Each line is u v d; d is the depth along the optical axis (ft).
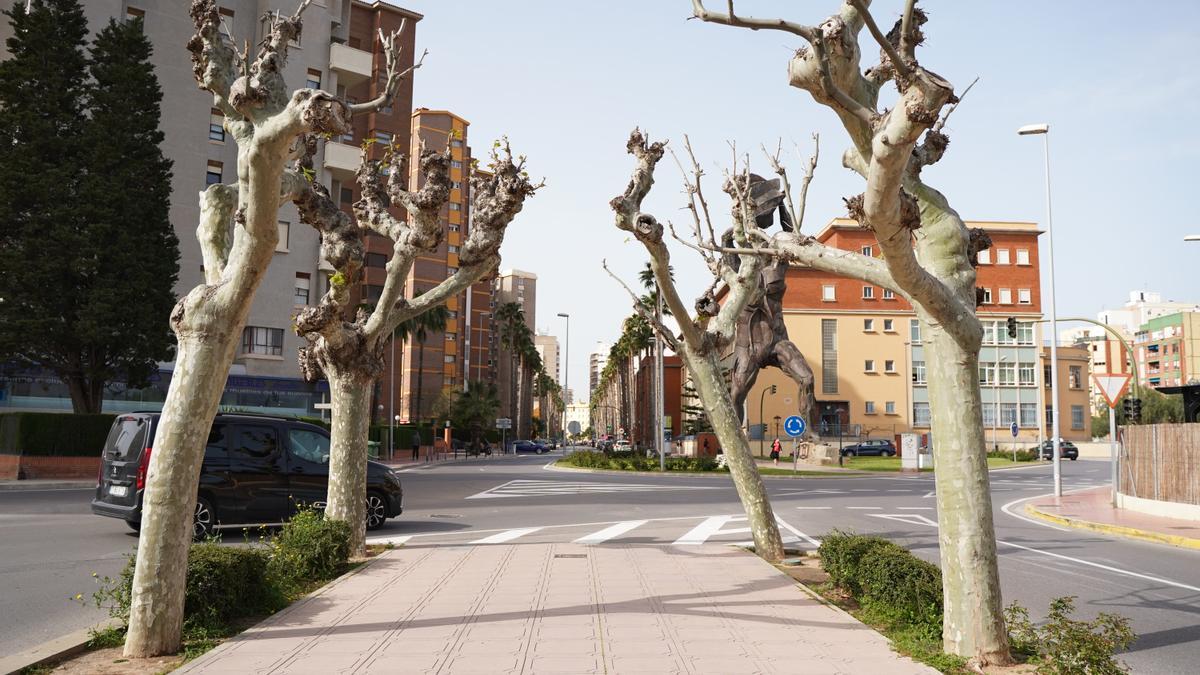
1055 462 78.89
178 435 19.63
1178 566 37.68
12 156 99.76
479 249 37.50
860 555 25.93
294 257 148.05
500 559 34.53
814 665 18.10
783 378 234.17
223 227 21.94
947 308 18.99
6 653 20.21
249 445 43.37
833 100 18.75
